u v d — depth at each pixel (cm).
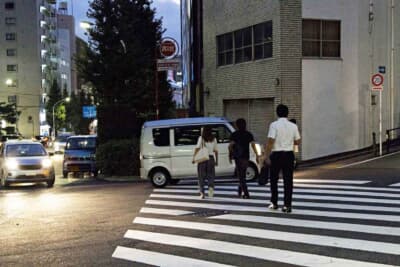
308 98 2205
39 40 9206
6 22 8888
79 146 2356
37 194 1536
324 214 960
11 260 679
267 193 1294
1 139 4938
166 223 912
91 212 1081
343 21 2239
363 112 2272
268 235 784
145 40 3033
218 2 2609
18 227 925
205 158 1241
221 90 2609
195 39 3356
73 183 1961
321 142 2220
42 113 9162
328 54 2238
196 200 1207
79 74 2959
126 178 1966
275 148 985
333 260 633
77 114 7612
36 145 1980
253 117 2406
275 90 2211
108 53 2875
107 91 2877
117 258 673
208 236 789
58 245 763
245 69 2414
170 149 1584
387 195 1198
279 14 2181
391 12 2323
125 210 1091
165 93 3039
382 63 2314
